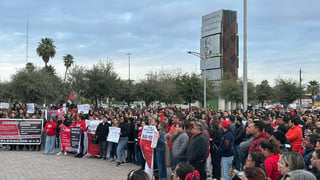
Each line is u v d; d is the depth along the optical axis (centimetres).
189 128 947
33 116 1706
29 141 1655
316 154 488
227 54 9256
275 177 500
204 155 762
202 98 4828
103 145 1384
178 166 374
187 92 4775
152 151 941
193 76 4878
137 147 1212
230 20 9344
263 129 694
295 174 348
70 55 7525
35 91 3938
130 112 1912
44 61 6394
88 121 1527
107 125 1389
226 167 804
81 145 1470
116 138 1259
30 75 4012
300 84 5331
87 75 4203
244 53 1891
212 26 9494
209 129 1032
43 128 1684
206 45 9681
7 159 1384
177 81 4991
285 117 1067
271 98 6931
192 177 364
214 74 9281
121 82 4466
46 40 6406
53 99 4391
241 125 1013
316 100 6103
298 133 829
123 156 1310
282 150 600
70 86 4372
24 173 1088
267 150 527
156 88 4603
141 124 1195
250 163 515
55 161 1340
